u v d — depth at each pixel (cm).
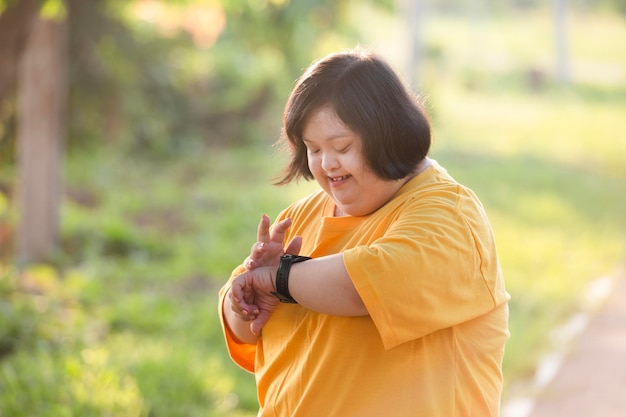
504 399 838
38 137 1277
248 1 1342
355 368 331
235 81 2416
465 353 334
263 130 2428
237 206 1692
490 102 3653
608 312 1109
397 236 319
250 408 798
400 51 3556
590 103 3788
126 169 2008
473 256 325
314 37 2080
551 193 1919
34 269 1208
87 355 834
